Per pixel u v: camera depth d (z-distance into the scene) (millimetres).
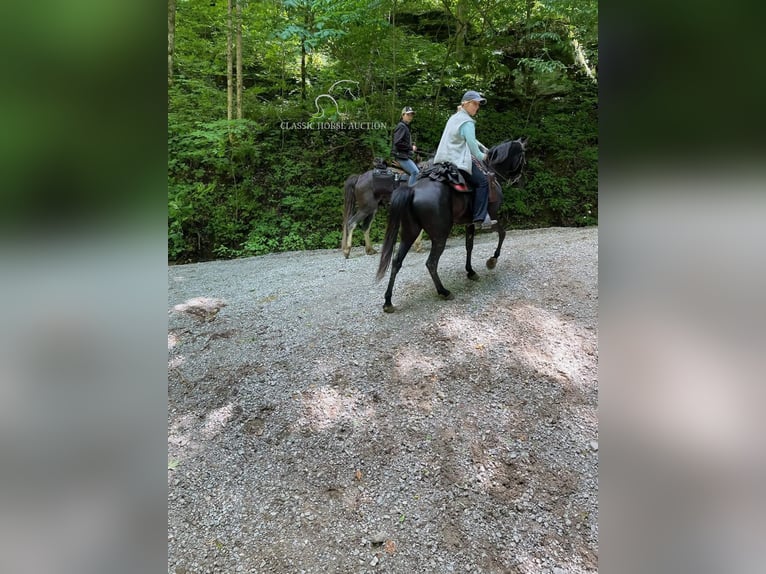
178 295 4684
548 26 9109
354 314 3717
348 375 2945
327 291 4363
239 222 7645
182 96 7828
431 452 2340
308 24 7762
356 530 1988
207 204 7633
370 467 2295
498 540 1911
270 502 2148
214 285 5020
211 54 8430
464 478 2191
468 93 3545
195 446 2510
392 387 2801
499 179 4098
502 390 2709
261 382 2986
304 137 8602
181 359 3348
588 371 2842
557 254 4469
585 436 2385
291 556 1889
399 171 5680
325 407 2705
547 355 2980
